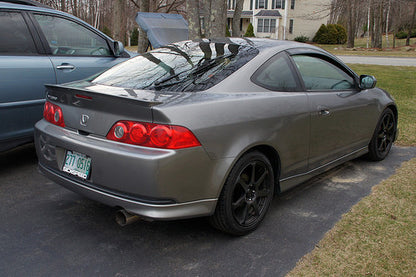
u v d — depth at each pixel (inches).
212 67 105.5
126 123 83.7
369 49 1262.3
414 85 380.5
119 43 184.1
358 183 140.2
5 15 147.0
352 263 88.0
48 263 88.3
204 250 94.7
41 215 113.0
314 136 118.3
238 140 91.6
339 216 112.9
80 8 912.9
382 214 113.6
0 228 104.3
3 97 137.6
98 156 85.7
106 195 86.4
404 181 141.6
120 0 500.4
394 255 91.0
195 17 298.2
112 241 98.8
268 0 1588.3
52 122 103.5
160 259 90.7
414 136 202.7
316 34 1663.4
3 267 86.2
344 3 1127.0
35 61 149.3
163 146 79.8
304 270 85.7
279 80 110.0
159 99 86.2
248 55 109.1
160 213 82.0
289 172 113.2
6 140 142.2
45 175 105.8
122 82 106.0
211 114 86.8
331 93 127.3
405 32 1808.6
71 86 104.4
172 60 116.0
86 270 85.9
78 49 171.9
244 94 98.3
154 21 481.7
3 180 140.5
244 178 98.7
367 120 147.2
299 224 108.2
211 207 89.5
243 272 85.4
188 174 83.0
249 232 102.7
